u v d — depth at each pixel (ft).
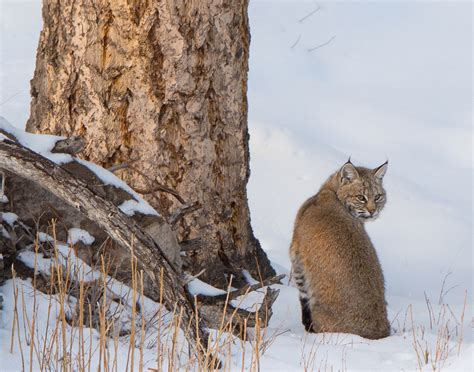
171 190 56.65
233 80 61.36
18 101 102.17
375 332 53.93
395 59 143.43
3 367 36.94
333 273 54.65
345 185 61.77
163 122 58.23
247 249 65.05
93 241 47.93
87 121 58.13
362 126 116.57
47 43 59.72
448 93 131.75
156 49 57.52
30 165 39.65
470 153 113.19
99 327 42.52
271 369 41.55
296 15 155.74
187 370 37.70
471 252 86.94
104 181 48.65
